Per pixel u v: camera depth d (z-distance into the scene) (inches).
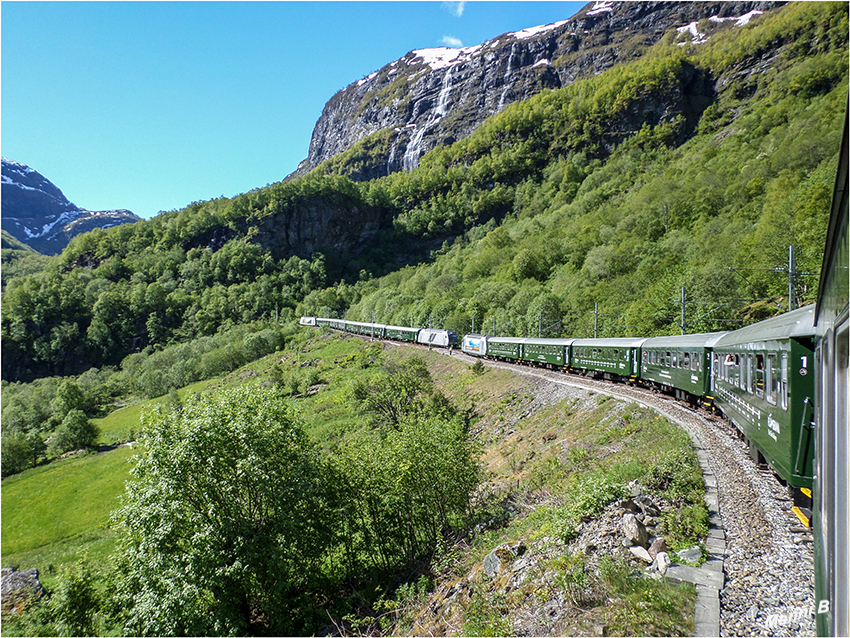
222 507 690.8
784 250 2130.9
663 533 383.9
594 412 1037.2
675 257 2999.5
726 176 4338.1
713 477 491.2
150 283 7795.3
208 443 692.7
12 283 7052.2
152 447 684.7
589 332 2733.8
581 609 322.0
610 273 3513.8
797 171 3366.1
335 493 745.0
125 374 5078.7
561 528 443.8
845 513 143.9
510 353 2187.5
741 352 594.2
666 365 1059.9
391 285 7342.5
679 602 284.7
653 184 4901.6
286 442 740.0
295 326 5900.6
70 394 3430.1
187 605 626.5
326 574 740.7
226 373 4207.7
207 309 7091.5
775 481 473.4
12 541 1557.6
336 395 2426.2
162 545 653.9
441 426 797.9
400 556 751.7
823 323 189.9
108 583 722.8
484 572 480.4
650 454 599.5
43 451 2620.6
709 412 854.5
